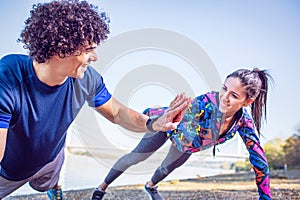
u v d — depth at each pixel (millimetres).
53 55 1279
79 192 2814
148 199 2781
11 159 1593
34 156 1579
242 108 2141
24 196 2684
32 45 1279
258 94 2160
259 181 2178
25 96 1375
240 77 2053
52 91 1406
